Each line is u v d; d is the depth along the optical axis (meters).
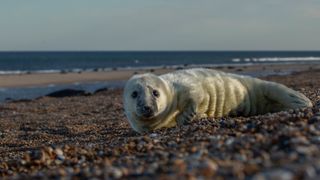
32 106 25.62
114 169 5.80
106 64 98.94
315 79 34.56
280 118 8.74
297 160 4.77
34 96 36.50
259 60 123.44
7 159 9.73
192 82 12.22
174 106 12.00
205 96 12.24
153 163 5.98
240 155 5.54
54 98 30.30
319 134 6.11
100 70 69.75
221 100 12.56
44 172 6.97
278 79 37.31
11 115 21.88
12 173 8.00
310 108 10.55
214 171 4.77
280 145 5.80
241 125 9.12
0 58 145.25
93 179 5.45
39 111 23.06
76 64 99.50
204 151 6.25
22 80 50.84
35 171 7.79
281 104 13.14
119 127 14.49
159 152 6.98
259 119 9.62
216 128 9.51
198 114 12.15
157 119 11.73
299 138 5.82
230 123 9.71
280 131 6.62
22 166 8.31
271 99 13.27
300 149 5.20
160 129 11.83
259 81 13.47
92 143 10.76
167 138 9.02
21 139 14.15
